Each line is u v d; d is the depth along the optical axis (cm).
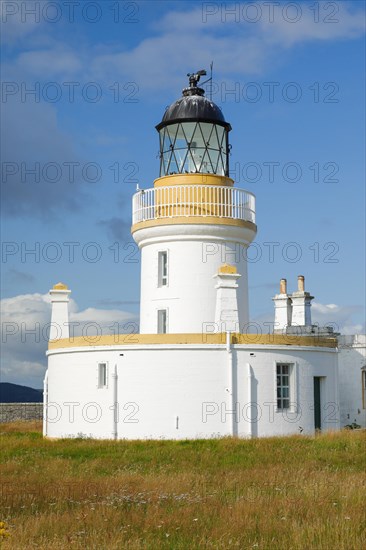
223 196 3141
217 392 2734
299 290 4053
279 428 2811
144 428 2731
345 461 2189
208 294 3089
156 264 3152
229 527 1280
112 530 1262
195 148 3212
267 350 2816
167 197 3136
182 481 1767
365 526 1277
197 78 3344
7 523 1300
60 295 3206
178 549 1170
